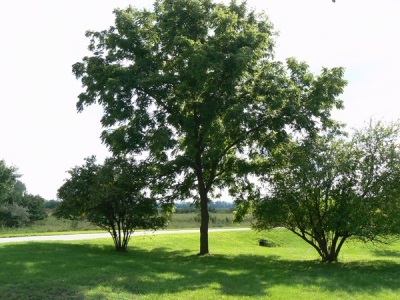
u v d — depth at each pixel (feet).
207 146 75.36
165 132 66.54
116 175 68.39
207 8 73.31
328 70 72.23
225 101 67.26
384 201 59.93
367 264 63.87
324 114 72.28
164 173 72.74
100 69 72.28
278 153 69.46
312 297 37.93
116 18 75.25
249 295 37.55
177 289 38.32
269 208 66.03
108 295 34.22
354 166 61.52
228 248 96.58
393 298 39.24
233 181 79.77
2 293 32.96
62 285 36.45
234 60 62.03
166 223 73.41
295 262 66.49
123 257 59.82
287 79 70.74
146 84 65.21
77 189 68.80
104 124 70.03
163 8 76.59
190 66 63.98
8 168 187.93
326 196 63.36
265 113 71.51
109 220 69.77
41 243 72.08
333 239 67.26
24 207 192.34
